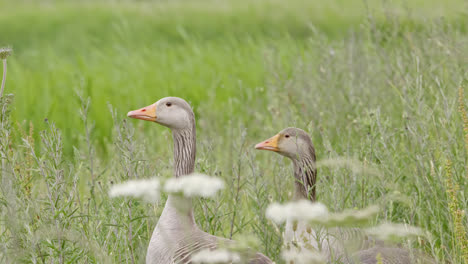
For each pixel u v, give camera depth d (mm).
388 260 7926
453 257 8648
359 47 16891
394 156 10328
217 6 46438
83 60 25734
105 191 9523
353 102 14594
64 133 16859
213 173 9867
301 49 23234
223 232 10211
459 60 12906
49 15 44781
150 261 8117
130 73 23797
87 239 7918
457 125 11195
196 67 24547
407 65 13914
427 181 9664
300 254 6590
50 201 7758
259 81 21906
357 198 9867
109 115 18891
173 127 9133
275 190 10688
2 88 8086
